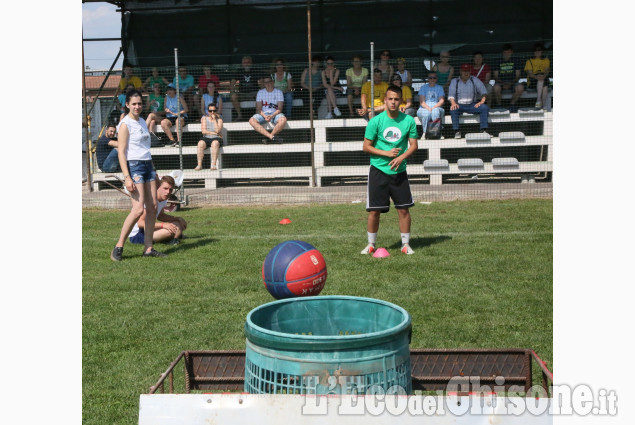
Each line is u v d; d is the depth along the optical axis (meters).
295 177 16.34
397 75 14.51
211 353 4.11
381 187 8.16
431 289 6.69
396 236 9.48
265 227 10.62
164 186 9.34
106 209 13.36
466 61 15.56
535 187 13.26
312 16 15.87
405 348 3.28
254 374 3.25
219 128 14.91
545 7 15.33
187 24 16.09
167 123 15.01
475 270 7.43
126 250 9.02
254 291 6.84
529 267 7.54
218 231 10.36
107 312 6.18
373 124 8.05
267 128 15.06
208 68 15.43
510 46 15.20
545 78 14.91
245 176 14.78
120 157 8.20
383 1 15.67
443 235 9.50
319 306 3.78
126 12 16.14
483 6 15.47
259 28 16.00
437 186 13.79
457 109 14.40
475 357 4.11
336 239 9.38
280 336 3.09
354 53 15.87
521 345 5.04
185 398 3.00
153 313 6.13
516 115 14.70
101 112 18.95
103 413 4.06
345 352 3.05
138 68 16.22
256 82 15.85
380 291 6.64
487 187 13.41
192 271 7.74
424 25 15.65
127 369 4.77
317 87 15.34
